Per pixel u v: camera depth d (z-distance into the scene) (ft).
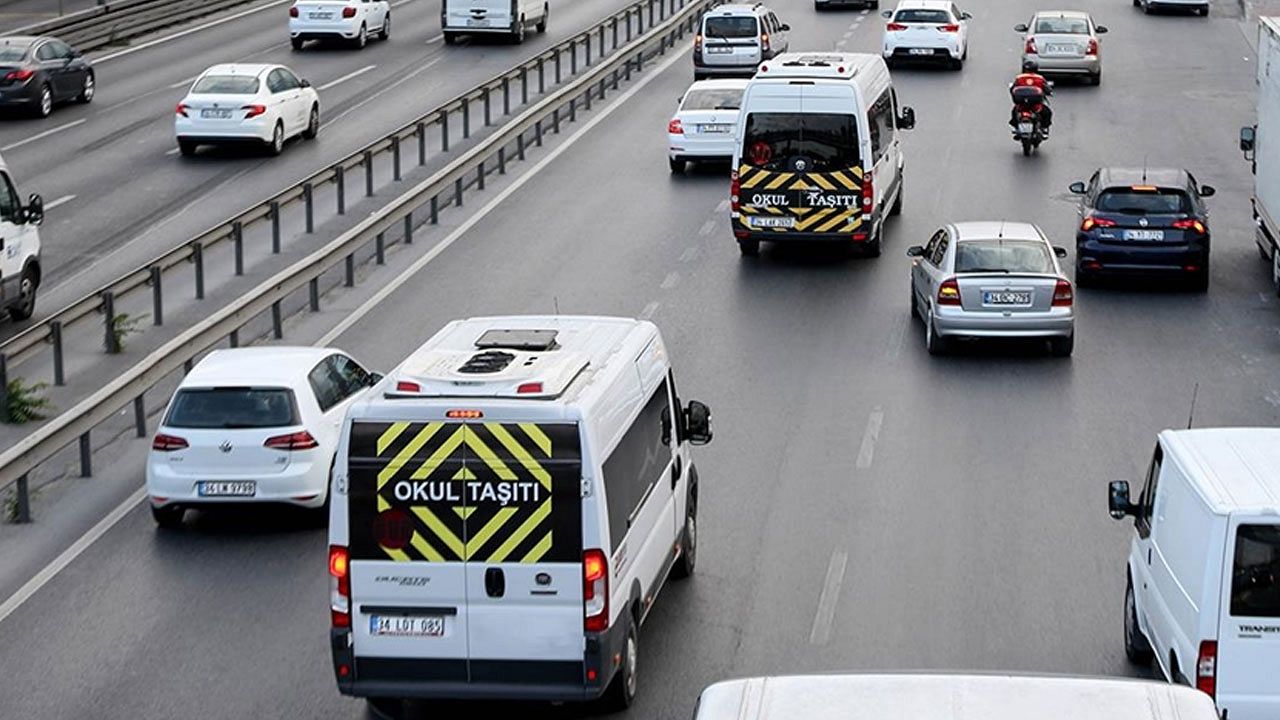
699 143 144.97
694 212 132.57
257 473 69.00
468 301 106.93
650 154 154.40
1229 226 128.77
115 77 192.13
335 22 207.82
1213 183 142.20
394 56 204.95
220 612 61.77
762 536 68.49
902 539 68.03
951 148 156.46
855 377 91.25
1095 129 165.07
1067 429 82.53
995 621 59.72
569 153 155.12
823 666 55.77
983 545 67.31
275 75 154.10
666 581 64.03
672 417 61.11
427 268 115.96
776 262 117.80
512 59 201.87
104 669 56.90
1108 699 24.59
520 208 134.10
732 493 73.61
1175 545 48.96
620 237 124.36
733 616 60.34
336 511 48.78
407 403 48.49
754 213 116.67
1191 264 109.19
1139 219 109.19
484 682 48.91
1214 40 218.18
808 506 71.92
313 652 58.18
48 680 56.08
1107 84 190.19
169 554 67.82
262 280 111.75
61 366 91.25
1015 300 93.86
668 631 58.90
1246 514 44.29
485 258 118.42
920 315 101.55
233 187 138.72
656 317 103.04
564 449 48.14
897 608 60.95
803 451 79.20
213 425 69.15
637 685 54.19
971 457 78.23
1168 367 93.76
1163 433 52.70
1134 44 216.54
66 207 131.95
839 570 64.69
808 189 115.85
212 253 119.24
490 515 48.34
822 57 124.06
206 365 71.97
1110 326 102.63
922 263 100.63
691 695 53.36
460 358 51.01
